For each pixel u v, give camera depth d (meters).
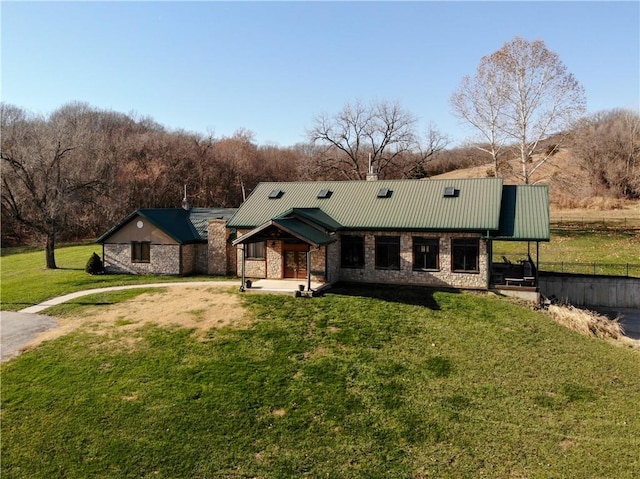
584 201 54.84
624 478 10.20
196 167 65.19
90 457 11.09
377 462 10.86
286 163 79.88
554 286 27.62
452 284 24.05
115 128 71.88
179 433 11.92
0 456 11.12
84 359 15.91
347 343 17.11
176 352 16.39
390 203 26.39
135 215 29.52
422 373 15.10
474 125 43.88
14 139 33.03
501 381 14.74
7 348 16.95
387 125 55.09
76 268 32.50
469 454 11.14
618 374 15.65
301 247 25.45
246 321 19.16
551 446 11.45
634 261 32.53
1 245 47.59
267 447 11.41
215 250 29.34
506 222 24.11
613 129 63.16
